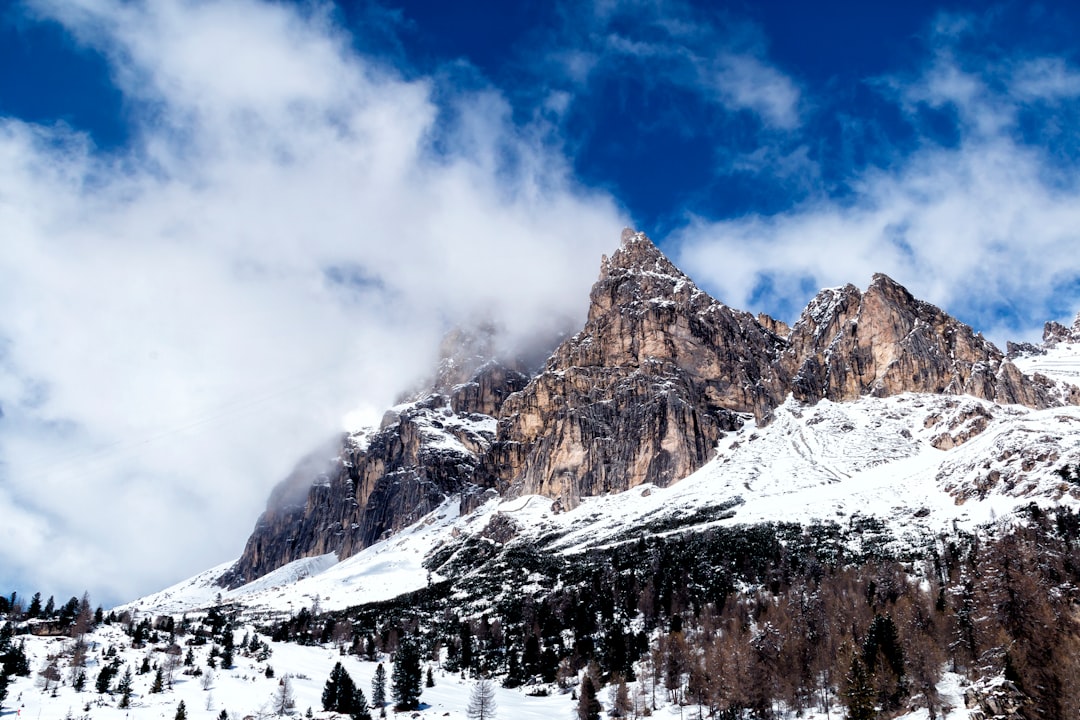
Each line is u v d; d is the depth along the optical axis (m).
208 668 171.62
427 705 168.12
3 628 172.38
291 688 161.62
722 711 153.38
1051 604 142.12
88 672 155.75
